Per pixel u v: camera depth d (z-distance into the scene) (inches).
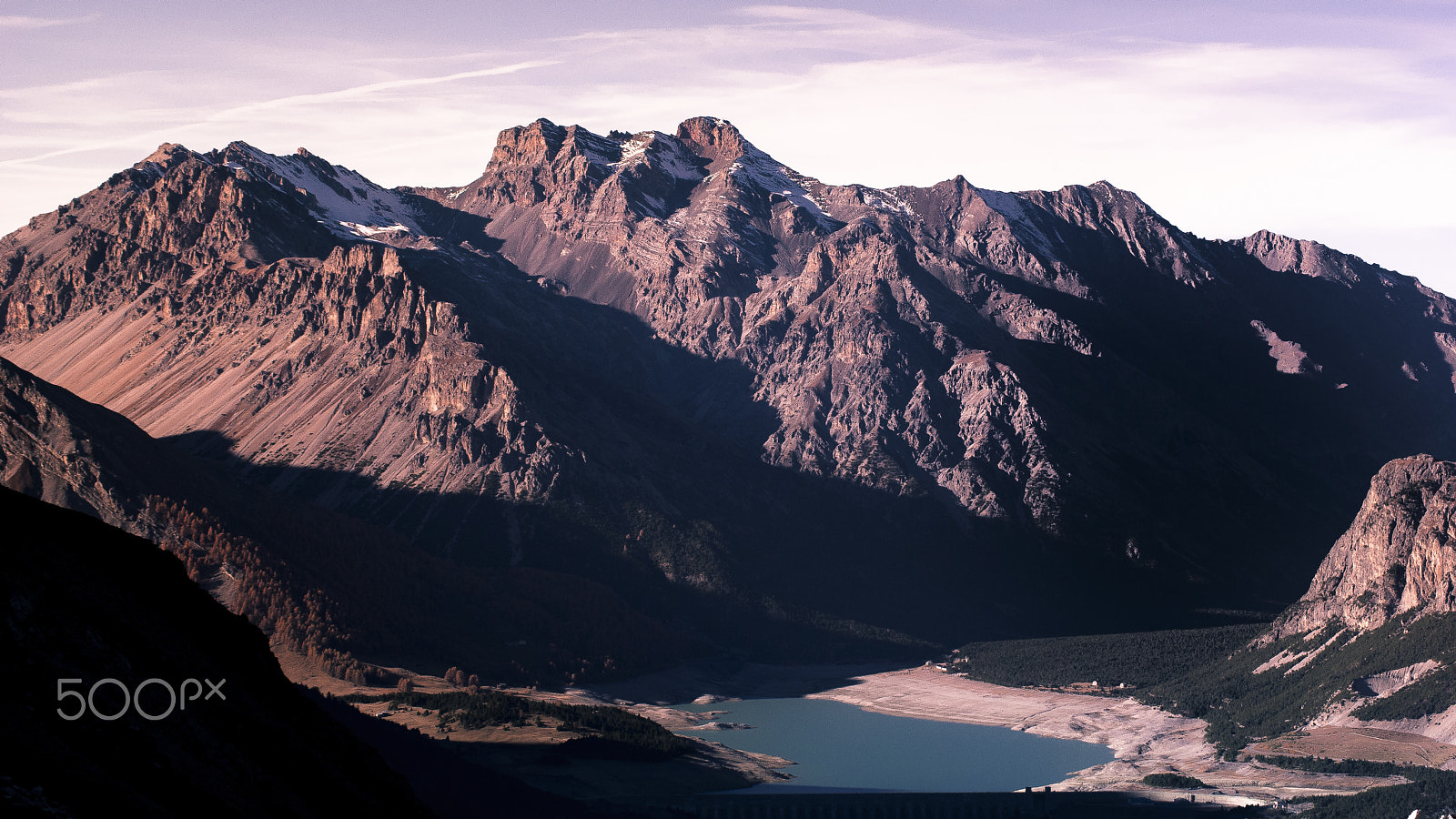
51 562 6053.2
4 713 5022.1
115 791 4909.0
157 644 6195.9
